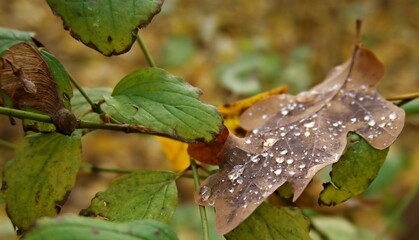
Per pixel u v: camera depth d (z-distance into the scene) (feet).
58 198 1.44
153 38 6.74
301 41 6.16
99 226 1.17
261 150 1.44
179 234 3.61
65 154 1.46
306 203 1.64
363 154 1.44
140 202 1.40
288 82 4.61
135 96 1.36
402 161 3.27
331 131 1.47
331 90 1.57
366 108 1.52
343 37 6.26
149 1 1.33
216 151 1.46
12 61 1.37
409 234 3.26
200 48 6.31
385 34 7.59
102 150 5.74
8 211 1.44
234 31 6.60
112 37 1.32
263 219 1.41
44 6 7.68
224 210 1.35
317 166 1.38
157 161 5.69
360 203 2.08
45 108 1.37
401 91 7.06
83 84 6.47
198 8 6.94
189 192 4.29
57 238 1.14
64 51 6.94
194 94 1.36
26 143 1.47
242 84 2.79
